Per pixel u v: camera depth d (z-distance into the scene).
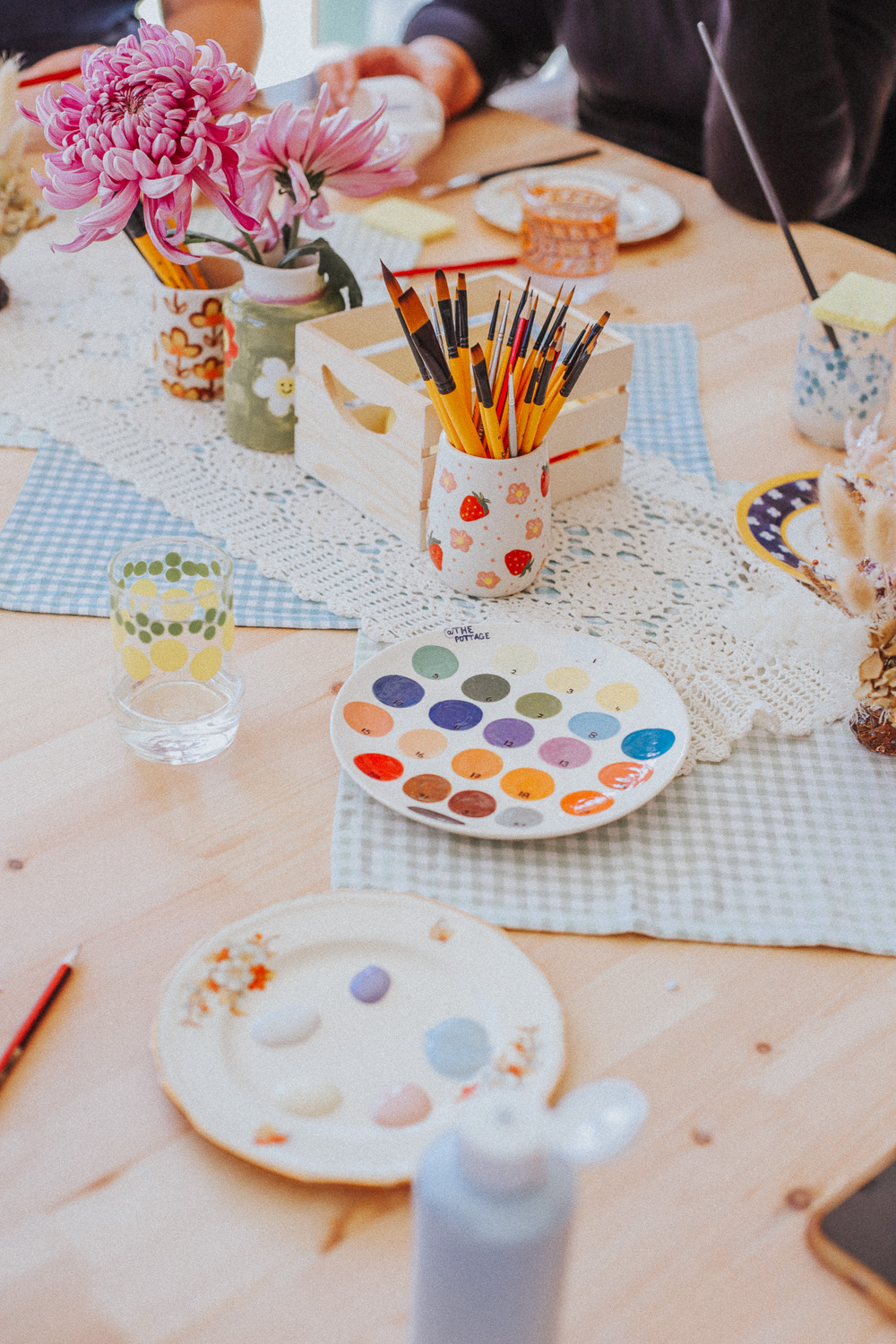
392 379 0.93
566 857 0.71
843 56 1.70
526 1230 0.37
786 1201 0.54
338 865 0.69
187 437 1.09
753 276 1.41
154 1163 0.54
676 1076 0.59
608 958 0.65
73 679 0.82
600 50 2.02
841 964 0.66
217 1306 0.49
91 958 0.63
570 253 1.29
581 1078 0.58
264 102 1.57
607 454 1.04
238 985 0.60
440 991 0.61
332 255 1.04
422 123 1.53
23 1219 0.51
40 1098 0.56
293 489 1.04
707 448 1.12
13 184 1.19
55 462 1.04
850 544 0.73
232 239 1.36
